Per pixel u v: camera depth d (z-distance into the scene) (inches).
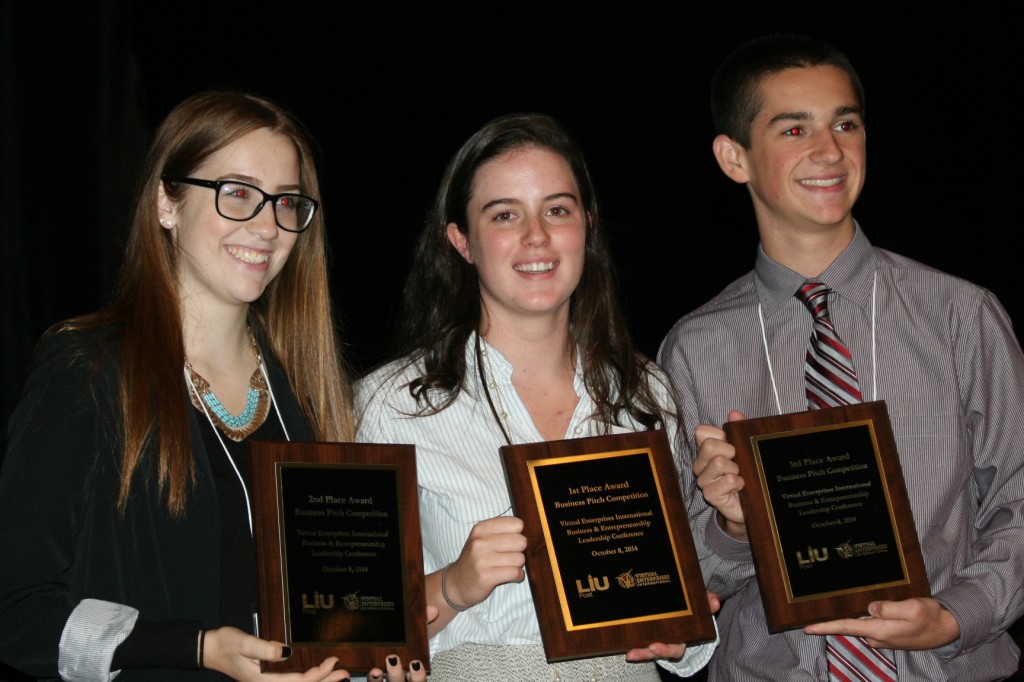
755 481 104.9
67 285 224.2
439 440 106.4
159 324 96.7
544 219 106.3
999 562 106.1
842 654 109.5
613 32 343.3
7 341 215.9
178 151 98.4
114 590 92.8
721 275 341.1
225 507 97.1
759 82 116.7
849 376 113.0
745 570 113.7
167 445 93.8
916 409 112.0
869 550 103.9
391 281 346.6
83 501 91.7
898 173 319.6
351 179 343.3
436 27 342.3
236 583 96.7
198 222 98.0
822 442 106.3
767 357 117.6
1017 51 307.9
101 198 229.3
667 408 114.5
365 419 108.7
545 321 108.8
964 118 314.0
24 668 90.4
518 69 345.4
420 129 344.5
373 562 96.1
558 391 111.3
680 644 99.8
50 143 222.8
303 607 93.4
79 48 226.4
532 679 102.9
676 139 342.0
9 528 89.4
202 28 306.5
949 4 312.0
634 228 344.8
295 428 105.5
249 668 89.6
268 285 108.7
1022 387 110.3
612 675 105.0
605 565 99.3
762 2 329.1
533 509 100.0
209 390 100.3
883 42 316.8
